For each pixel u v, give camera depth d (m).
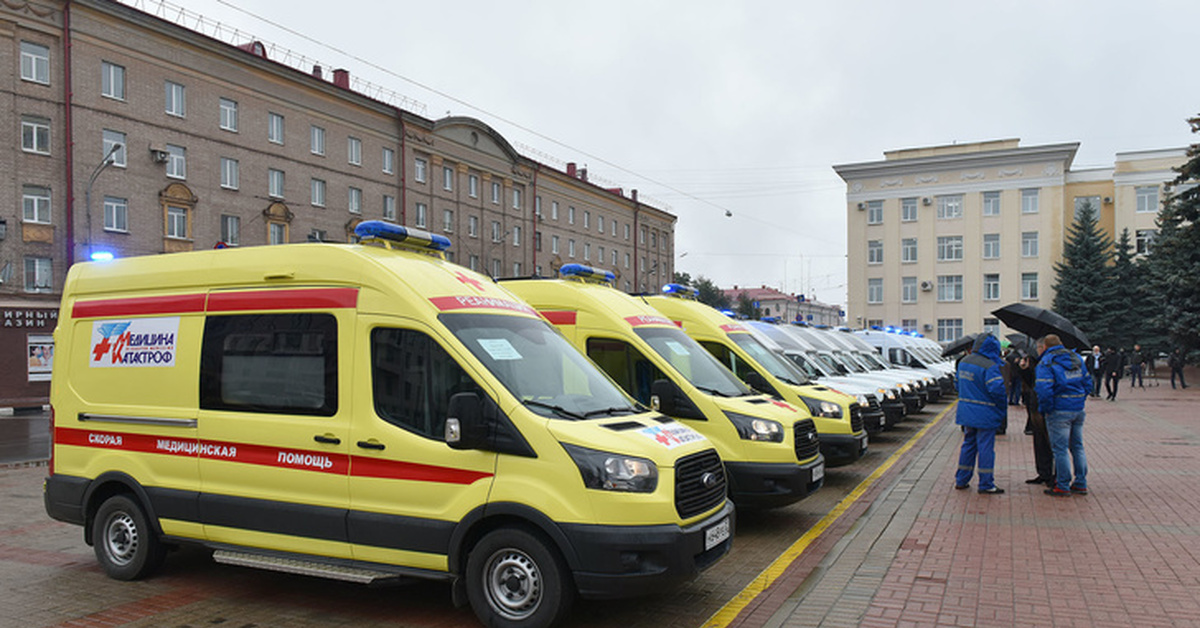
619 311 8.47
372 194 41.44
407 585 6.25
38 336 28.52
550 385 5.55
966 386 9.31
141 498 6.30
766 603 5.63
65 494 6.69
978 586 5.82
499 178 50.88
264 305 6.00
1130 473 10.44
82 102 29.30
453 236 46.59
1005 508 8.41
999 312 10.57
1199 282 30.34
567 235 58.47
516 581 5.08
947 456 12.40
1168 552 6.62
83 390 6.74
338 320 5.69
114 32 30.31
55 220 28.84
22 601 5.94
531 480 4.98
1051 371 8.97
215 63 33.84
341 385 5.58
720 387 8.23
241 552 5.88
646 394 8.09
